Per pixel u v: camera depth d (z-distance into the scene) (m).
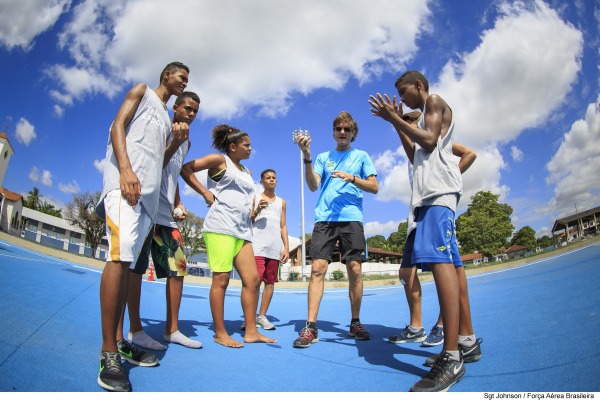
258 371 2.24
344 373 2.20
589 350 2.15
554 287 5.91
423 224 2.07
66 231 42.06
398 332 3.68
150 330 3.35
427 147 2.12
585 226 37.50
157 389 1.85
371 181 3.44
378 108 2.05
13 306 2.96
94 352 2.31
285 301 7.94
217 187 3.17
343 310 5.82
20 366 1.83
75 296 4.36
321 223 3.57
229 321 4.52
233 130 3.49
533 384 1.77
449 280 1.93
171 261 2.90
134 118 2.22
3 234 14.59
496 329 3.11
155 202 2.29
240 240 3.16
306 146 3.62
